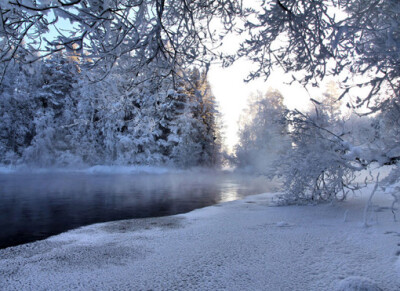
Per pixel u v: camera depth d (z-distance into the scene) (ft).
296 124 27.53
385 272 12.02
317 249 15.61
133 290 11.13
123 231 21.57
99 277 12.55
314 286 10.98
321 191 30.17
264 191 52.65
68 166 111.96
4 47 8.02
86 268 13.73
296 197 31.86
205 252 15.61
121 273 12.93
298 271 12.55
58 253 16.28
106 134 113.70
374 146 19.62
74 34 8.42
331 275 11.95
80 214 29.27
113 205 35.40
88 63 9.12
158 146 118.21
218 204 35.63
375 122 19.51
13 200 39.09
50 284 11.94
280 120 27.84
